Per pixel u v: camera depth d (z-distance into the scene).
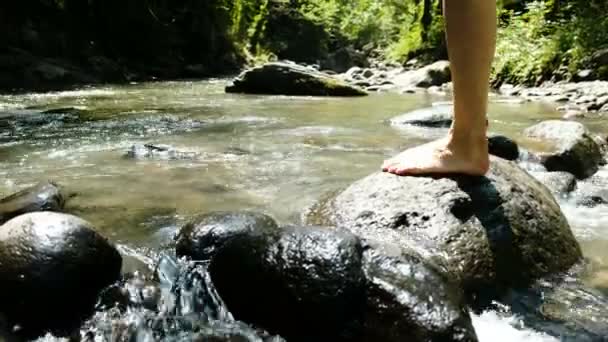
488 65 2.33
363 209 2.37
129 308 1.90
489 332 1.79
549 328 1.82
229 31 16.36
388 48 20.77
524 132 4.45
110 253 2.01
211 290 1.93
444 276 1.78
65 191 2.98
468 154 2.44
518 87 9.48
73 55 11.50
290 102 7.70
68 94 8.49
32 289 1.83
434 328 1.58
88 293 1.92
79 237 1.95
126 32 13.05
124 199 2.86
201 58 14.70
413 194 2.37
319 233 1.84
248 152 4.01
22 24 10.94
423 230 2.20
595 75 8.69
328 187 3.09
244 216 2.26
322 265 1.74
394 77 12.20
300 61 19.80
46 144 4.28
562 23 10.47
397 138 4.69
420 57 15.79
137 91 9.21
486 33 2.26
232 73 14.84
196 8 15.27
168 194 2.95
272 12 20.02
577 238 2.57
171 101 7.62
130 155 3.85
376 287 1.70
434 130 5.17
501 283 2.05
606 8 10.20
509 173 2.58
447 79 10.93
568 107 6.97
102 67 11.51
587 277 2.18
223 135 4.74
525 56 9.97
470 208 2.28
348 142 4.46
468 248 2.11
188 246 2.14
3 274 1.84
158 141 4.43
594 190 3.24
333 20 24.12
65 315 1.87
